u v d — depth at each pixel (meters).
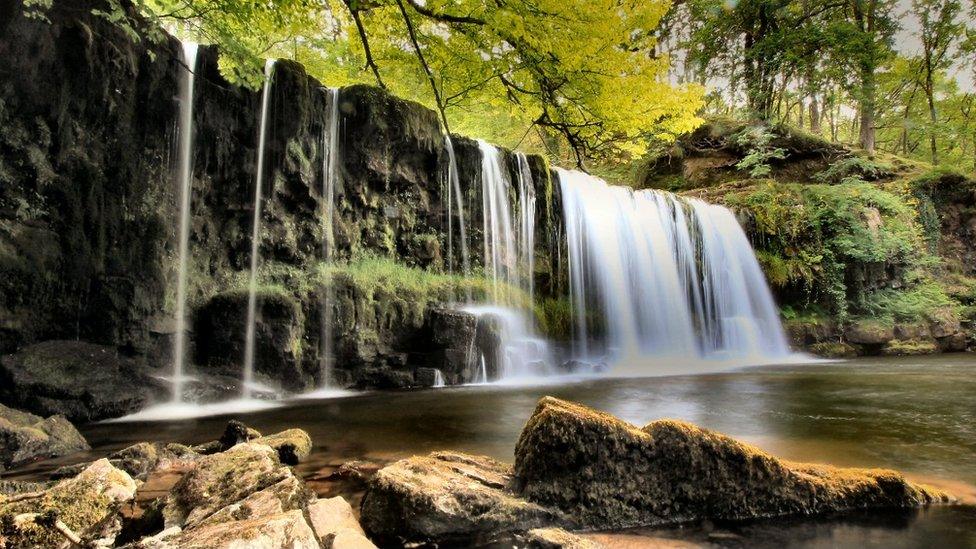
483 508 3.05
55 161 8.03
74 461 4.88
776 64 26.23
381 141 11.87
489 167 13.94
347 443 5.49
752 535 2.99
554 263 14.90
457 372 10.88
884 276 20.19
